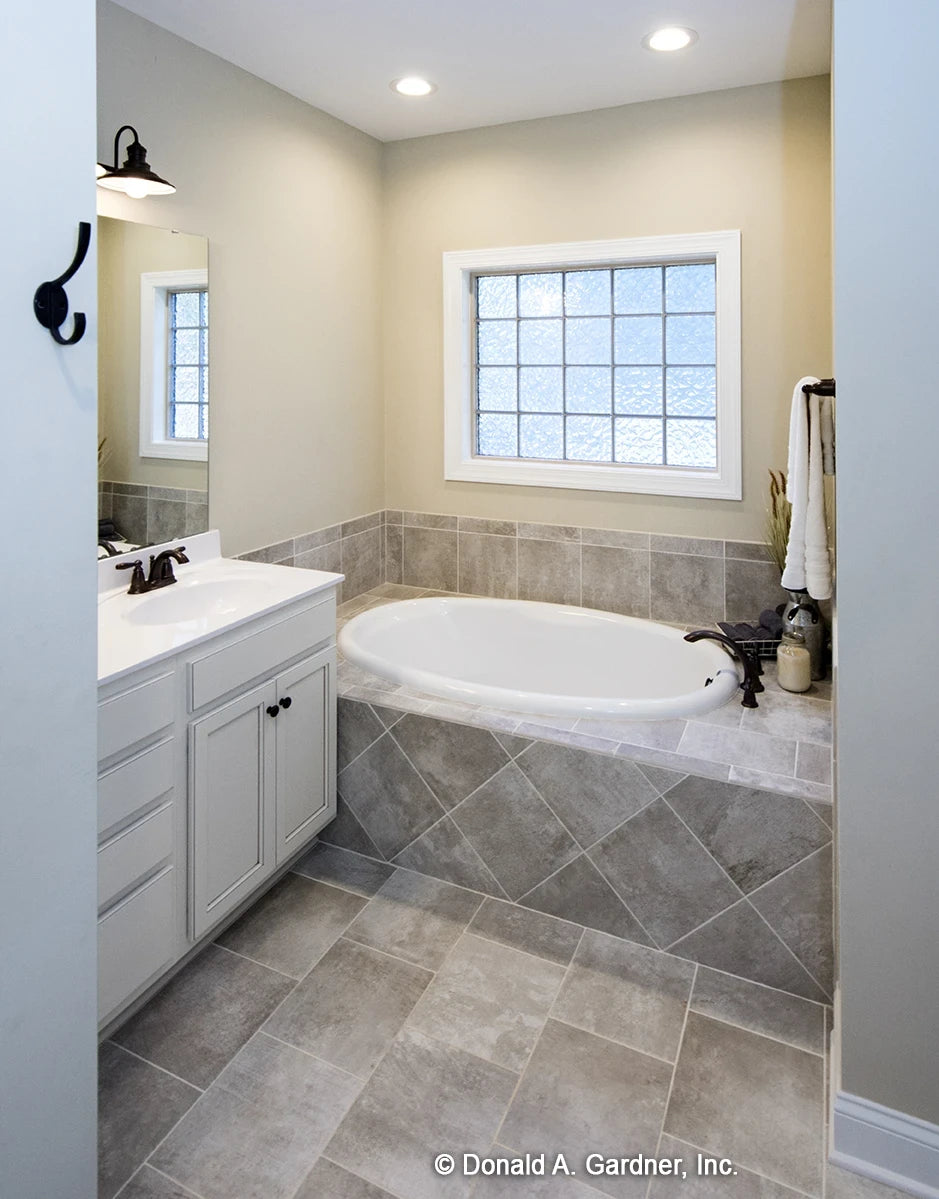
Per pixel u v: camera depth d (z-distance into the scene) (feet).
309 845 8.67
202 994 6.50
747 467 9.93
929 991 4.83
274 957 6.95
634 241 10.02
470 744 7.73
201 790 6.39
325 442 10.66
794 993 6.61
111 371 7.39
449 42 8.22
